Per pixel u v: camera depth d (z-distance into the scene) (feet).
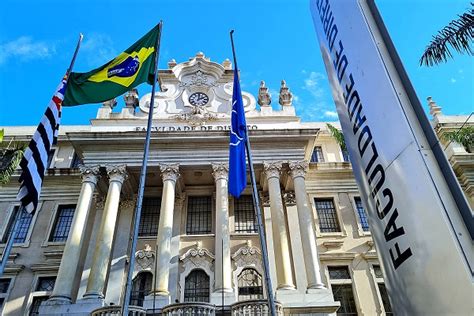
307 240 59.57
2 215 74.23
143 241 67.87
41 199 76.18
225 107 79.41
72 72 47.80
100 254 58.13
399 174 12.28
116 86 46.44
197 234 69.26
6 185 77.87
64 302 53.62
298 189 65.51
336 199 76.79
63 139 84.07
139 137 69.10
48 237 71.26
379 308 63.72
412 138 11.95
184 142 70.28
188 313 47.37
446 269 10.13
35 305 64.28
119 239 66.85
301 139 70.79
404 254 11.87
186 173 71.51
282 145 70.79
